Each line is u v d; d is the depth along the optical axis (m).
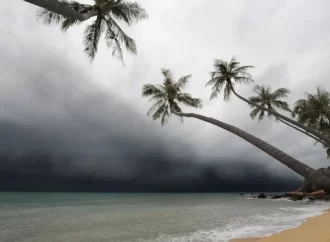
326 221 8.54
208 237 6.88
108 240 7.05
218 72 25.84
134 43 13.98
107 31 13.05
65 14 7.96
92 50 12.68
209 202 28.03
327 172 11.12
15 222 11.64
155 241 6.66
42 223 11.14
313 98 30.11
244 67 24.91
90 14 10.95
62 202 29.95
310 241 4.99
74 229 9.28
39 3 6.45
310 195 28.23
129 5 13.16
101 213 15.73
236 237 6.55
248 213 13.88
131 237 7.42
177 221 11.05
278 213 13.30
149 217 12.96
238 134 15.55
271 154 12.46
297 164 11.12
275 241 5.32
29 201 32.47
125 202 29.61
